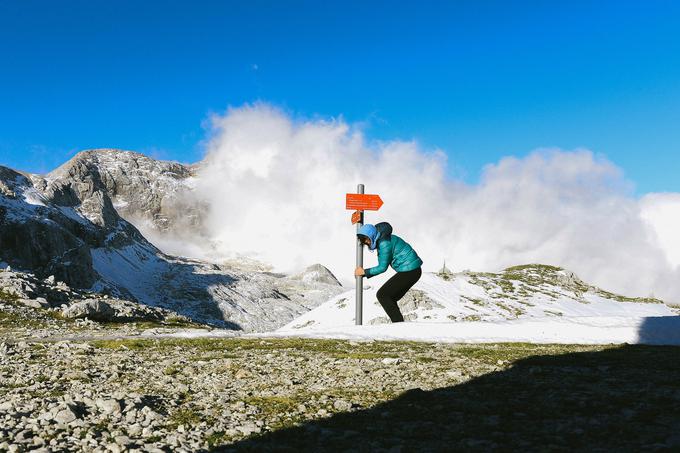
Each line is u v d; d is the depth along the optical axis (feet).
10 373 43.65
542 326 81.25
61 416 27.45
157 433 25.81
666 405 29.84
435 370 44.50
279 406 31.86
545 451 22.11
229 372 45.11
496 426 26.50
